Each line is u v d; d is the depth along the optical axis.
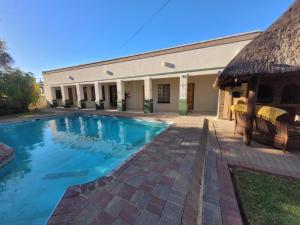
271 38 3.72
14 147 6.10
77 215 1.94
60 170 4.33
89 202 2.16
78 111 13.02
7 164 4.61
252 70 3.47
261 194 2.19
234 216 1.77
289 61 3.18
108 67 12.41
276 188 2.32
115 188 2.45
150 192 2.34
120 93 12.11
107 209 2.02
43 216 2.69
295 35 3.40
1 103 11.73
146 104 10.83
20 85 12.69
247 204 2.00
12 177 4.01
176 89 11.49
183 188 2.43
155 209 2.00
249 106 4.02
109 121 9.99
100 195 2.30
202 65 8.48
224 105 7.89
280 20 3.84
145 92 10.75
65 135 7.59
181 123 7.16
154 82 12.16
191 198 2.22
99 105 13.68
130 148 5.81
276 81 5.08
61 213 1.98
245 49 4.20
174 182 2.59
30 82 13.47
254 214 1.83
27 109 13.74
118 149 5.71
